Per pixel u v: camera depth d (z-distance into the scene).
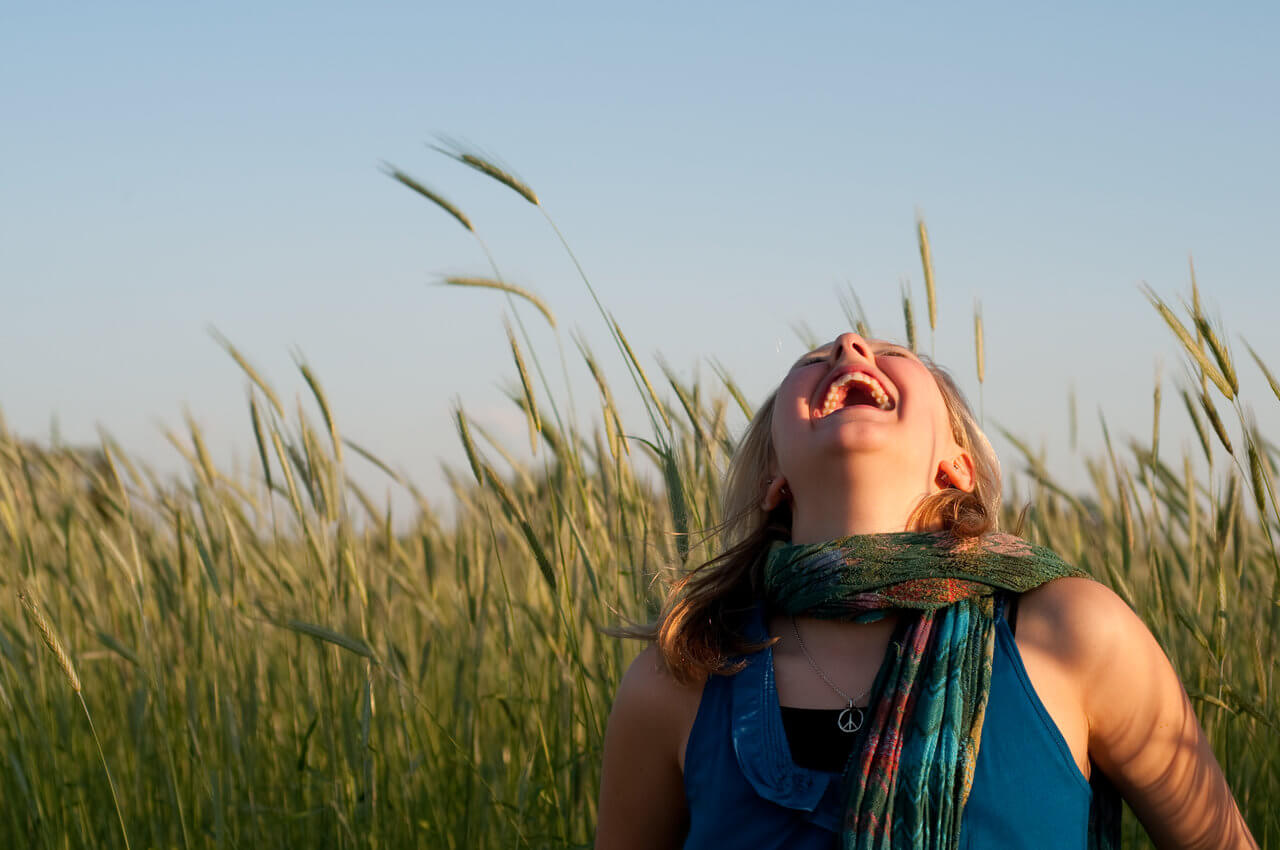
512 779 3.30
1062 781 1.39
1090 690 1.45
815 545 1.55
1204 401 1.96
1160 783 1.48
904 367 1.69
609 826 1.75
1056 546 2.91
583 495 2.84
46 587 3.72
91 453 3.82
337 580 3.19
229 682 3.44
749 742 1.48
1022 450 2.90
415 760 3.07
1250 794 2.58
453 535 3.66
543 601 3.38
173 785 3.16
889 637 1.50
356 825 3.01
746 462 1.91
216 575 3.25
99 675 4.23
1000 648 1.46
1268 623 2.52
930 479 1.67
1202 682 2.42
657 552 2.75
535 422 2.73
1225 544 2.29
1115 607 1.49
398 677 2.98
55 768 3.21
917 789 1.36
